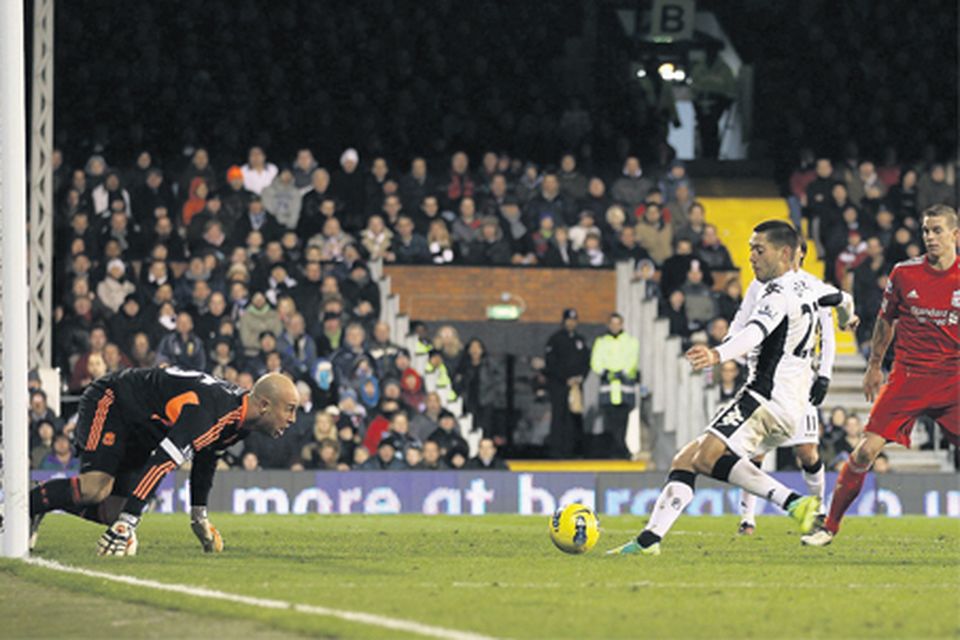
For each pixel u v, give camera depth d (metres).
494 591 22.08
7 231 27.31
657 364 71.50
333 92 83.56
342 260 69.50
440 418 63.19
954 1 89.62
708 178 89.00
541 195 74.94
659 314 72.25
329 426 60.38
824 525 33.16
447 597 21.11
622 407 69.19
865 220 78.06
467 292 72.81
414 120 84.00
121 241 70.81
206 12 82.12
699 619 18.84
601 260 74.38
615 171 84.81
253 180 73.94
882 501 59.66
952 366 31.86
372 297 67.94
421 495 57.62
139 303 67.56
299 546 33.00
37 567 25.42
